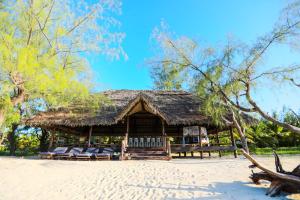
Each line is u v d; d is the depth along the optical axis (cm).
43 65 968
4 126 1178
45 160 1372
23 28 1039
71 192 797
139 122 1888
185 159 1448
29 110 1423
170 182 869
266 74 1191
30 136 2750
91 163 1274
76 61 1138
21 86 975
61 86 988
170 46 1473
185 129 1585
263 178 751
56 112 1677
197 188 784
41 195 768
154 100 1836
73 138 2333
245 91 1260
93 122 1515
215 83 1308
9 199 732
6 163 1206
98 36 1177
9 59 889
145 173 1019
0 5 994
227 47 1299
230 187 780
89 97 1302
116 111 1650
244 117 1573
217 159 1427
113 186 852
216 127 1719
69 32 1120
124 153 1432
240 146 2375
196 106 1702
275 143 2714
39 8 1045
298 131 950
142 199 709
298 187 650
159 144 1545
